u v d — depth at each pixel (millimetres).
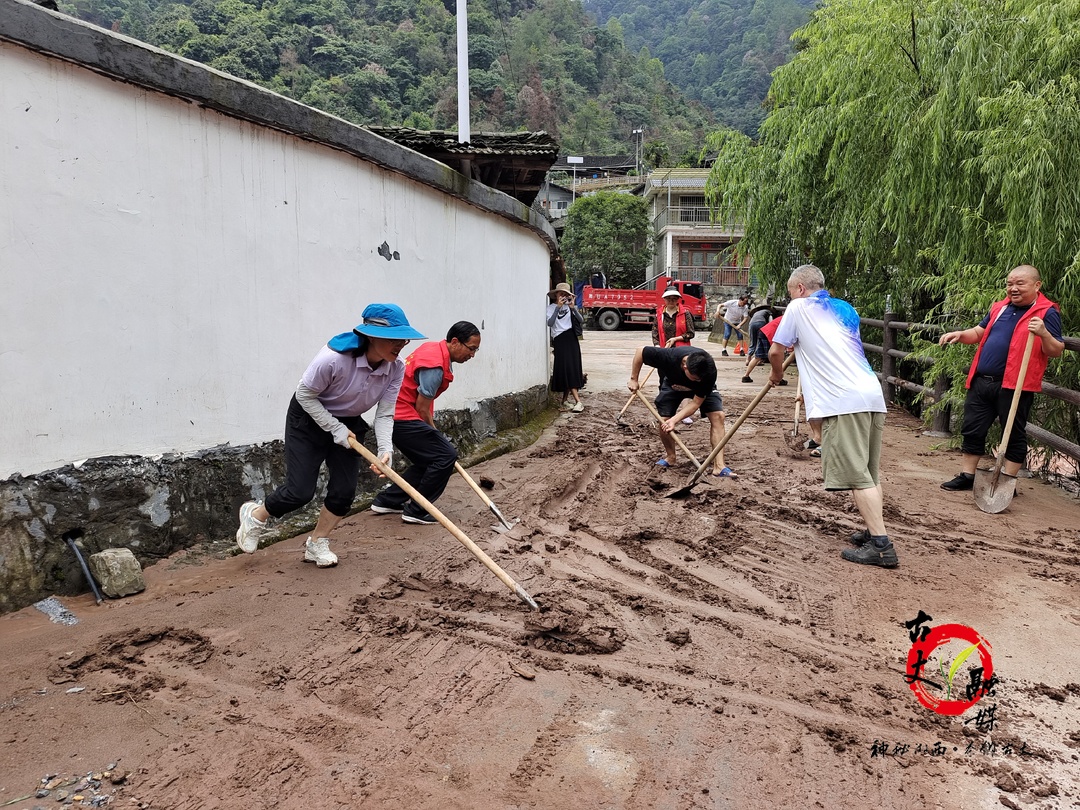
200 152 4289
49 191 3516
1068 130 6469
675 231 39625
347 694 2990
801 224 12625
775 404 11180
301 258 5062
